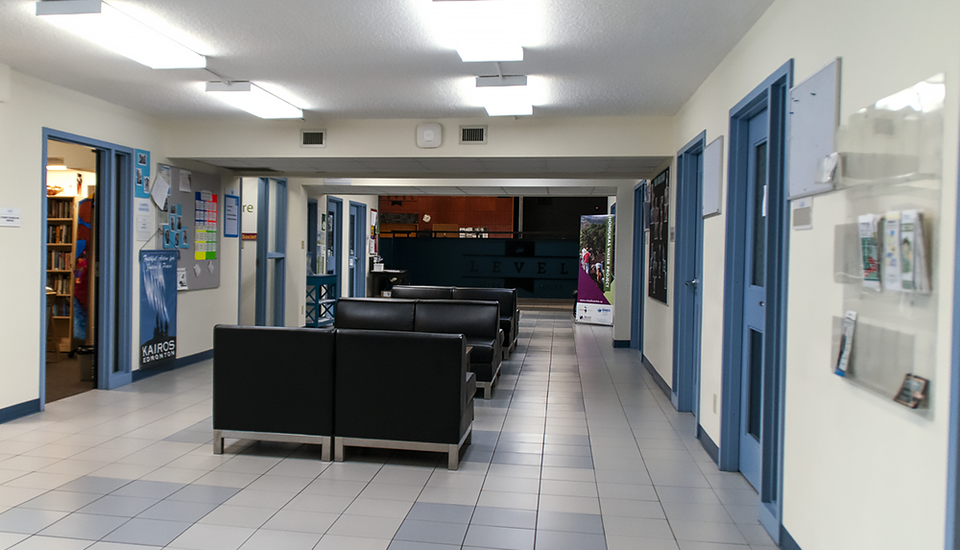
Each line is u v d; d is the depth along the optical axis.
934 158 1.64
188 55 4.00
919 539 1.70
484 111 5.70
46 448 3.94
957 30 1.56
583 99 5.14
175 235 6.45
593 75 4.45
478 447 4.13
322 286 11.04
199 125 6.29
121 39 3.71
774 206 3.04
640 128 5.77
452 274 16.36
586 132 5.83
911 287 1.73
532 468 3.74
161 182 6.18
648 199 7.25
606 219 11.62
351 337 3.73
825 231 2.35
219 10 3.37
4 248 4.48
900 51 1.84
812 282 2.47
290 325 9.38
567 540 2.78
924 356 1.68
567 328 11.05
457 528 2.88
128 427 4.43
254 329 3.82
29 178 4.67
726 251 3.72
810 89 2.48
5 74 4.38
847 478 2.14
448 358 3.66
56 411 4.84
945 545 1.57
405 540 2.74
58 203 7.36
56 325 7.29
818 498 2.38
